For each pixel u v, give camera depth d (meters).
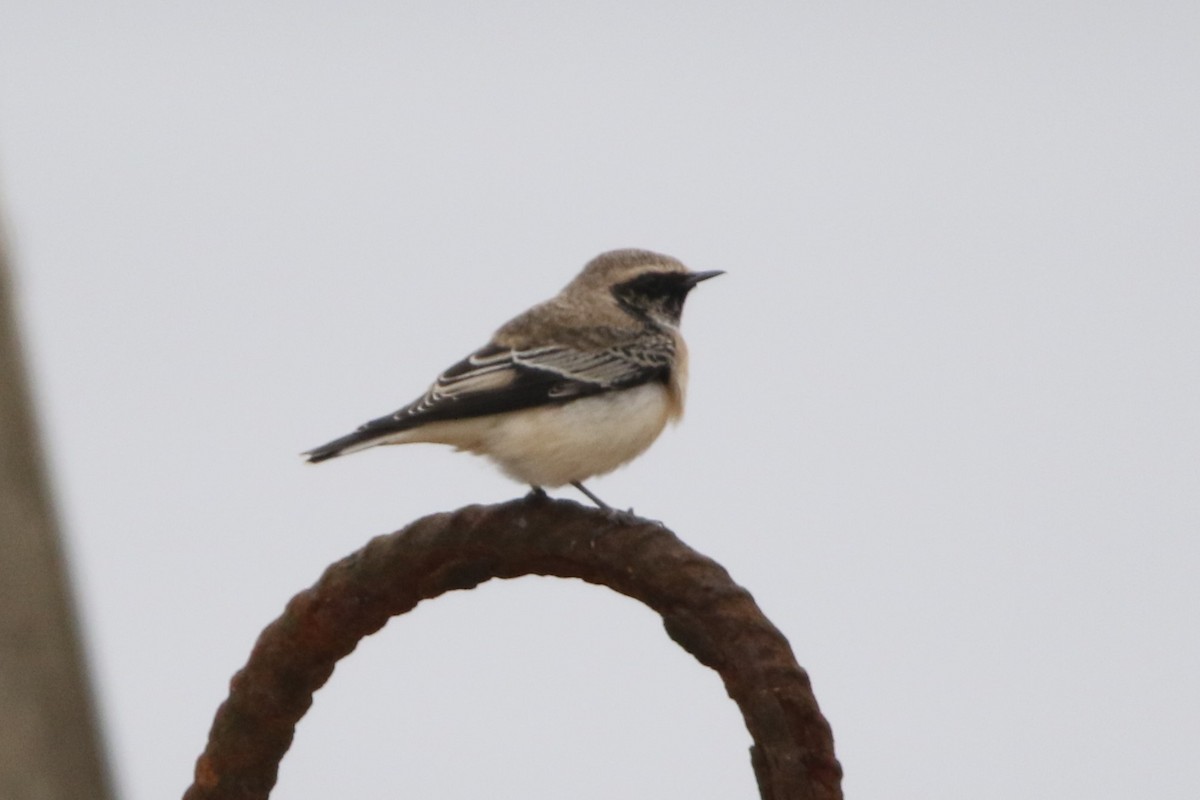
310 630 9.17
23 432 10.73
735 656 7.99
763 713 7.88
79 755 10.43
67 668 10.52
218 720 9.45
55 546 10.70
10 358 10.82
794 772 7.84
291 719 9.40
